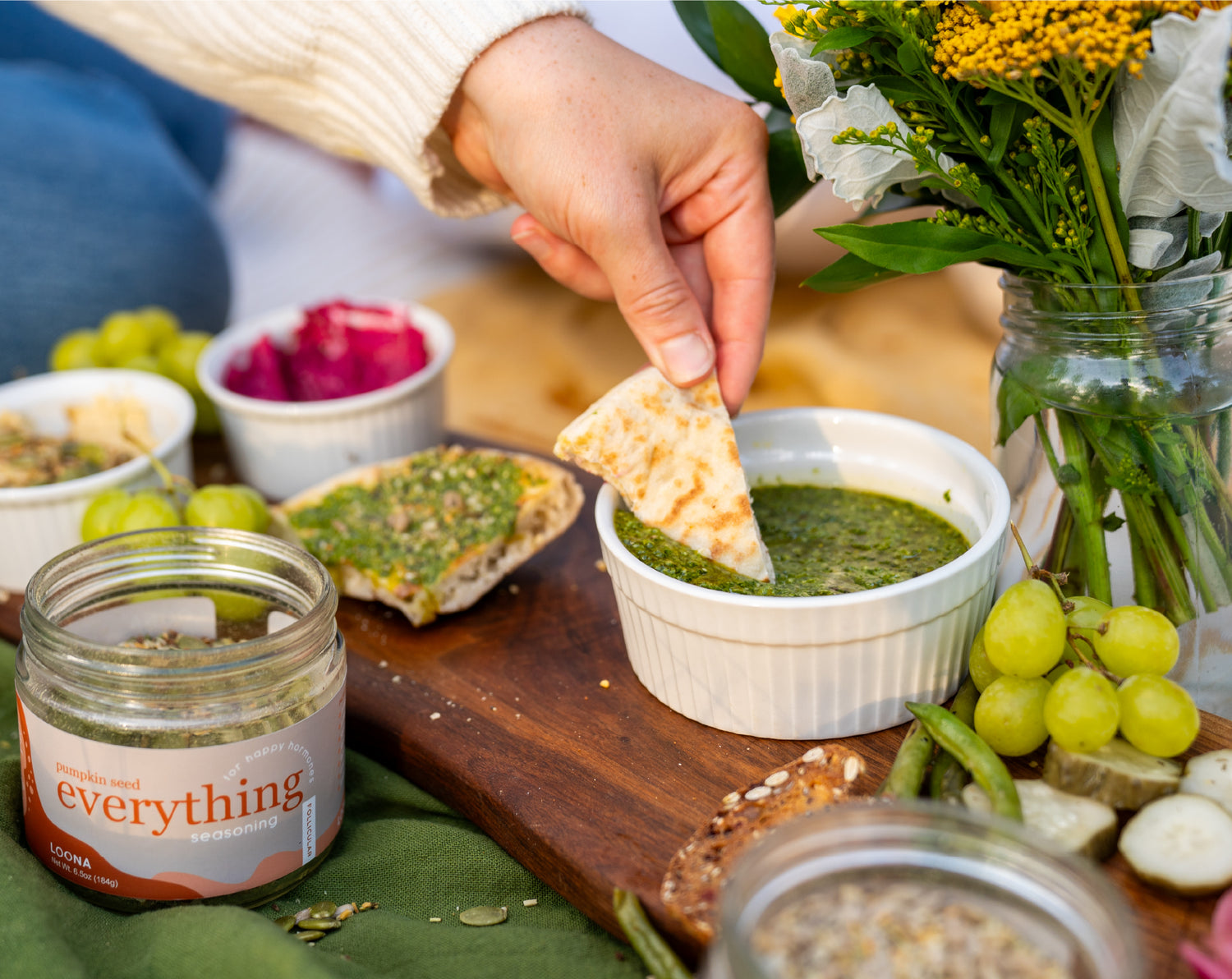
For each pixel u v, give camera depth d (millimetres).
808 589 640
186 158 1499
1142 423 612
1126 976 481
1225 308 609
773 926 503
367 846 622
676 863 575
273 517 762
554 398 1136
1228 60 555
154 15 736
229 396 833
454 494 754
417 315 885
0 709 689
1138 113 568
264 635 640
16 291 1051
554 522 757
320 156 1945
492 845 623
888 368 1134
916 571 646
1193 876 552
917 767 580
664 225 692
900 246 597
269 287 1476
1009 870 512
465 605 724
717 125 657
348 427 828
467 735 649
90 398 829
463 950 579
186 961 557
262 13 702
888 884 515
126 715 572
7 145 1075
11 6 1356
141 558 629
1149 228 598
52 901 580
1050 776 583
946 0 582
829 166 598
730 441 659
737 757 631
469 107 689
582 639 707
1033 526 646
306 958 547
